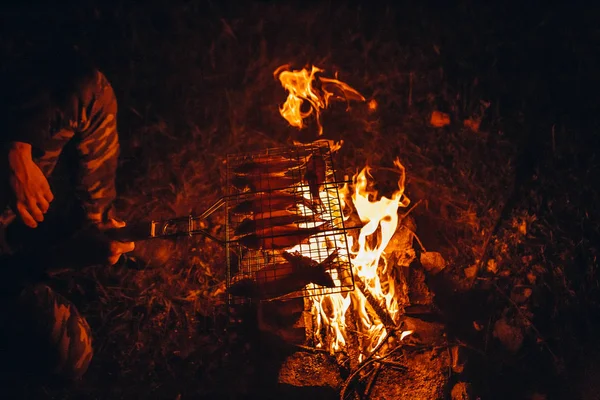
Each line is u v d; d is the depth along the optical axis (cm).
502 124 362
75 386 255
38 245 238
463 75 399
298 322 261
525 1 435
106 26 451
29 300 224
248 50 430
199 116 391
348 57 425
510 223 309
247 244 225
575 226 298
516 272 288
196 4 464
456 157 348
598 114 348
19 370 234
